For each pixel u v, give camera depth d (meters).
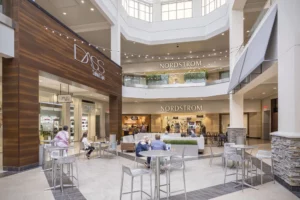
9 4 6.54
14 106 6.50
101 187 5.16
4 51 6.13
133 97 16.23
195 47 18.06
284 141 5.07
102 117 21.83
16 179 5.71
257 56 6.34
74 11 12.98
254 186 5.19
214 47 18.02
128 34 16.41
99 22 14.47
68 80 9.12
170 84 16.61
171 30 17.02
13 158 6.52
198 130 19.58
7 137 6.55
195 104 19.19
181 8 17.59
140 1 17.70
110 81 13.36
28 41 6.91
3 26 6.12
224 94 14.34
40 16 7.48
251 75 8.66
